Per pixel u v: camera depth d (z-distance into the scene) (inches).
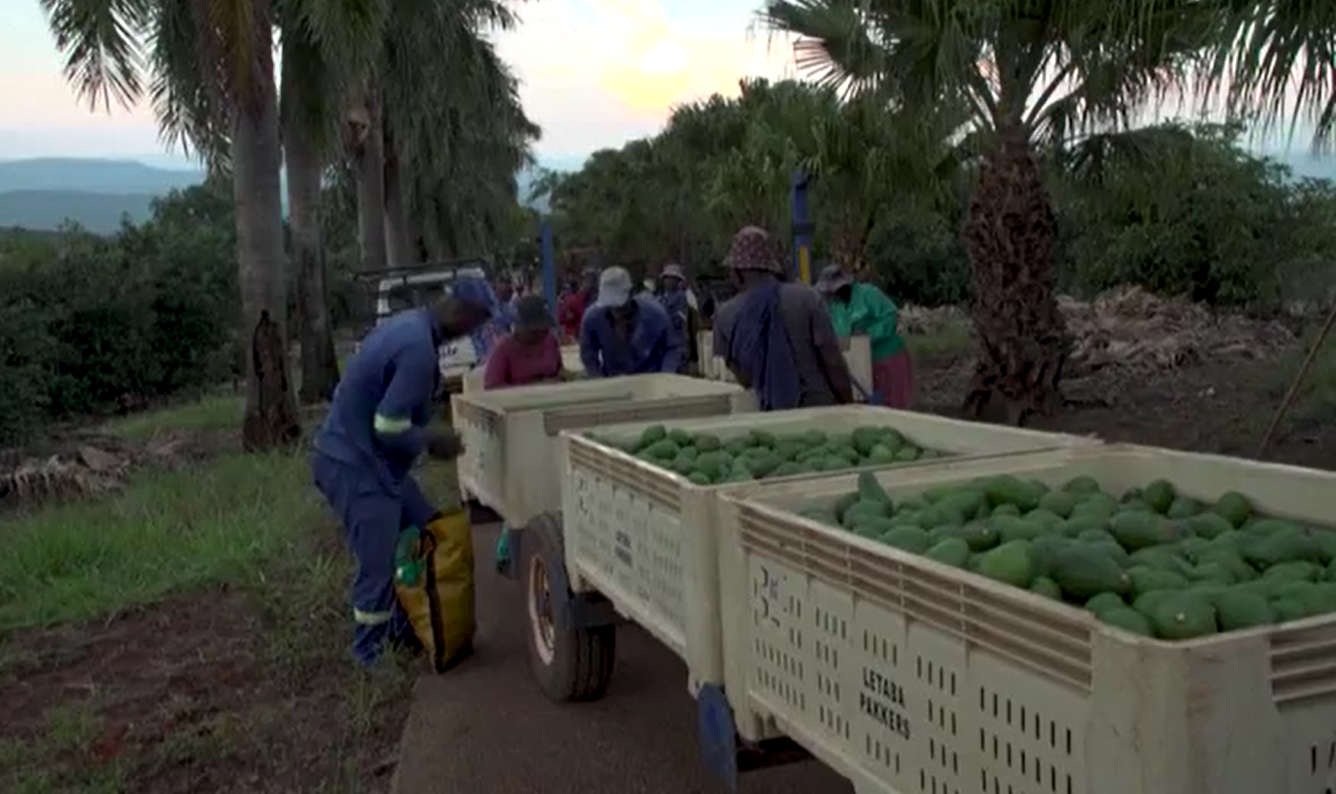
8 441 729.0
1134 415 519.5
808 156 703.1
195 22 539.8
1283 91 258.1
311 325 877.8
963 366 765.9
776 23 484.4
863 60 440.1
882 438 211.8
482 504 288.5
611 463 184.9
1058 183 543.2
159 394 1038.4
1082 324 834.2
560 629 225.5
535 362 352.2
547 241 991.0
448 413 500.7
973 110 465.4
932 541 129.6
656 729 219.5
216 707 244.8
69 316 927.0
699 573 150.4
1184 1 299.0
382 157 1045.8
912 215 729.0
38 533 373.7
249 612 303.4
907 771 112.8
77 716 240.7
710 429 223.6
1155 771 83.9
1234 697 83.7
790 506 151.7
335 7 517.7
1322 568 119.7
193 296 1050.7
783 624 133.3
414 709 236.8
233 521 381.7
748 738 143.6
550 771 204.5
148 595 319.3
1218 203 890.1
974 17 403.5
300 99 719.1
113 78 523.2
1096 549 115.3
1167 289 940.0
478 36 983.6
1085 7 360.8
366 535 257.9
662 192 1993.1
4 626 304.2
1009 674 98.5
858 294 404.2
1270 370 601.9
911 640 110.7
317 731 230.2
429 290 730.8
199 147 660.1
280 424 574.9
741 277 264.1
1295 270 886.4
